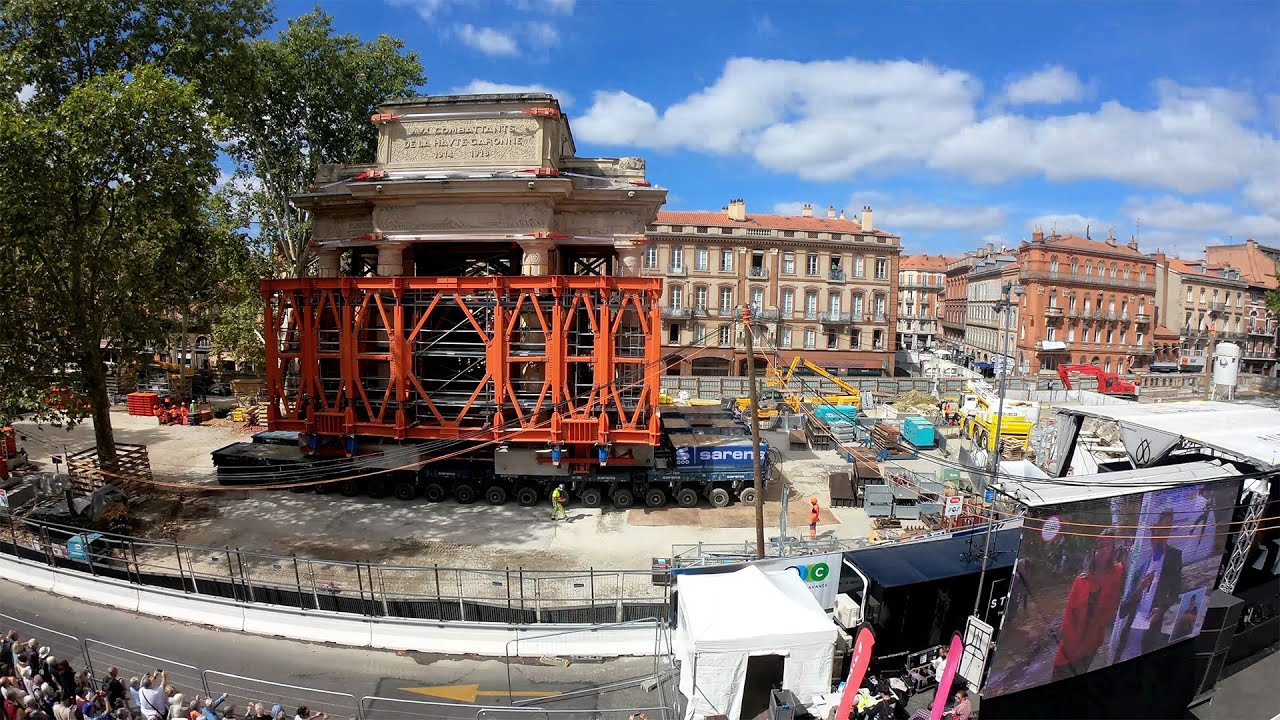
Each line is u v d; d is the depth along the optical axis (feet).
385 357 91.20
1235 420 61.11
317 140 142.51
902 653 49.57
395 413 95.81
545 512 88.74
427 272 119.65
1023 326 252.01
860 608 51.60
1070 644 44.04
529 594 63.87
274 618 58.08
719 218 234.38
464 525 83.76
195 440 124.16
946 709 43.88
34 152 72.90
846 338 231.71
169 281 92.99
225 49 102.89
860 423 127.95
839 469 108.99
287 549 75.87
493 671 53.26
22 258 80.28
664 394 150.00
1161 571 45.65
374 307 100.78
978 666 43.88
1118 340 261.24
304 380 93.76
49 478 85.97
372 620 56.80
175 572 68.13
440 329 104.12
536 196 91.40
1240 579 56.54
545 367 90.38
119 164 79.10
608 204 97.50
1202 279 277.64
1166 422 60.34
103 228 91.15
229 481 96.63
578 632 55.88
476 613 57.36
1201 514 46.14
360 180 96.94
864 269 231.50
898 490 84.99
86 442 120.98
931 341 357.61
